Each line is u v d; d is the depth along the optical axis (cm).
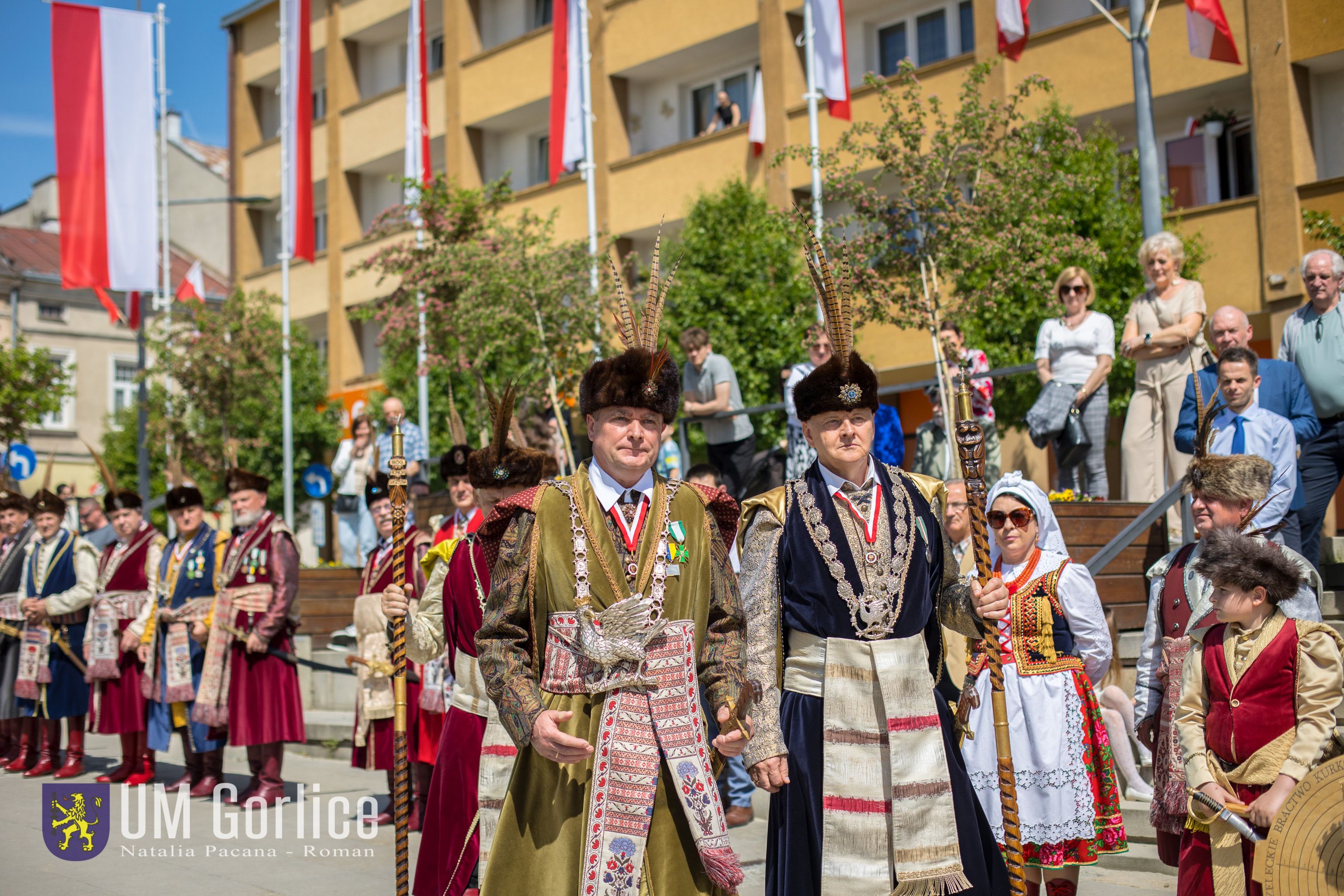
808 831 355
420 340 1382
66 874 595
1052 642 432
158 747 863
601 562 339
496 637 339
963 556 553
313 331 2731
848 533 366
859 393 369
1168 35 1403
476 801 468
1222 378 619
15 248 3219
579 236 1997
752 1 1789
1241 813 368
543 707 323
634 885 318
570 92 1541
